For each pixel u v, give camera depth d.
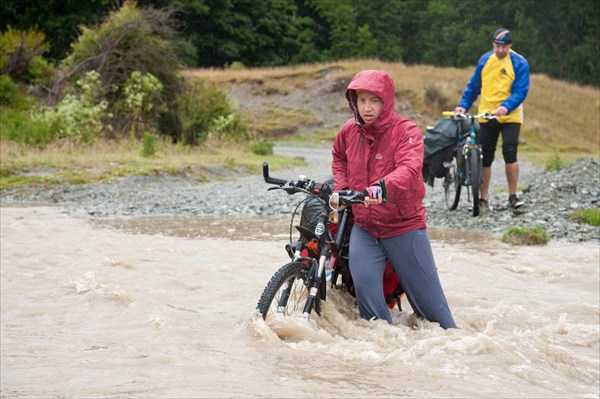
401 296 6.65
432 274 5.94
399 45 104.31
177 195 17.44
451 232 11.81
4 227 11.67
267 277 8.25
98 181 19.17
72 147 24.86
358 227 6.00
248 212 14.62
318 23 98.12
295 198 16.73
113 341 5.61
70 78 31.14
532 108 59.34
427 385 4.54
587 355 5.70
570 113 60.12
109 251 9.71
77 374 4.67
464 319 6.55
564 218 12.72
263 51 88.00
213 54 84.00
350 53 92.81
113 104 30.30
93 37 31.80
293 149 44.47
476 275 8.50
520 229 10.89
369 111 5.66
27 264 8.77
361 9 100.06
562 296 7.68
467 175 13.09
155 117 31.27
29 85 32.84
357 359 5.05
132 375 4.63
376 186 5.28
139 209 14.88
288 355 5.12
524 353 5.45
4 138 24.66
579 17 97.31
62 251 9.67
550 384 4.84
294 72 60.44
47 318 6.38
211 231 11.91
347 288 6.48
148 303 6.84
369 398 4.23
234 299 7.16
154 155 24.86
